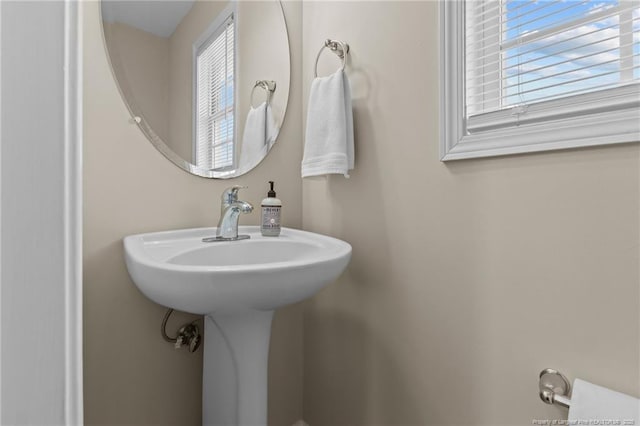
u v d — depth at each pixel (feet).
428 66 3.06
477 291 2.71
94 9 3.16
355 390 3.78
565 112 2.29
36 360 0.75
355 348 3.79
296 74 4.60
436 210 2.99
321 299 4.28
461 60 2.84
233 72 4.02
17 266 0.74
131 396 3.32
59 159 0.79
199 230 3.62
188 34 3.69
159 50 3.51
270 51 4.33
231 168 3.99
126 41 3.33
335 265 2.58
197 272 2.08
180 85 3.63
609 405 1.91
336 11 4.07
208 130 3.82
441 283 2.96
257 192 4.25
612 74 2.26
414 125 3.17
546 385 2.31
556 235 2.29
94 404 3.14
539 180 2.38
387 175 3.44
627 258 2.01
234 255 3.34
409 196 3.22
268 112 4.31
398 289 3.32
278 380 4.41
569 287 2.23
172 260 2.82
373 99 3.59
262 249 3.49
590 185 2.15
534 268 2.40
